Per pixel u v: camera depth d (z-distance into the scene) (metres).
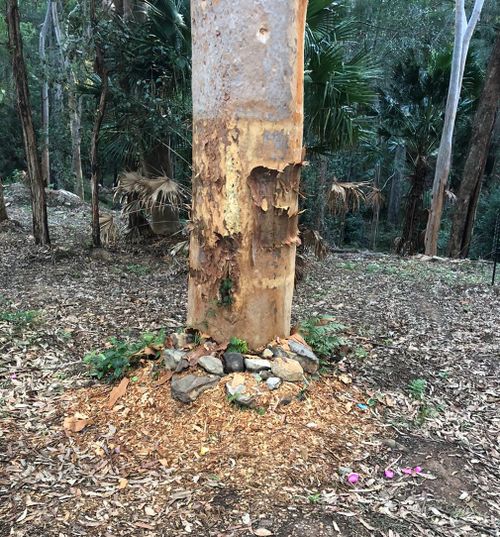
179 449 2.55
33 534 1.97
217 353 3.00
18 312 4.71
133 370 3.27
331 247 12.09
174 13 6.38
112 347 3.91
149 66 6.80
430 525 2.17
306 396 2.99
